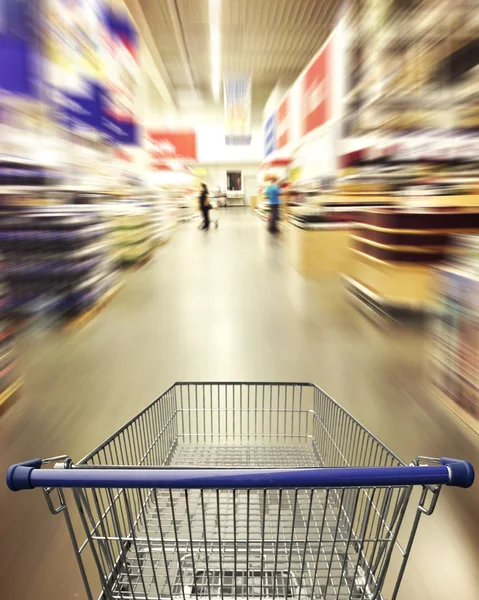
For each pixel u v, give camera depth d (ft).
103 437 7.90
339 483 2.70
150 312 16.06
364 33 16.33
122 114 21.17
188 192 66.59
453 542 5.32
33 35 11.01
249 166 100.12
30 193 11.62
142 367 11.03
